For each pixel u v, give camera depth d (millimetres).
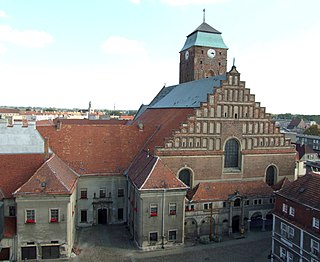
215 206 51625
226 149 56688
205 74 78938
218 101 54844
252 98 57281
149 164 50469
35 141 53625
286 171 60500
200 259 43781
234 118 56219
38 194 41656
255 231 54062
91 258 43500
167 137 52719
